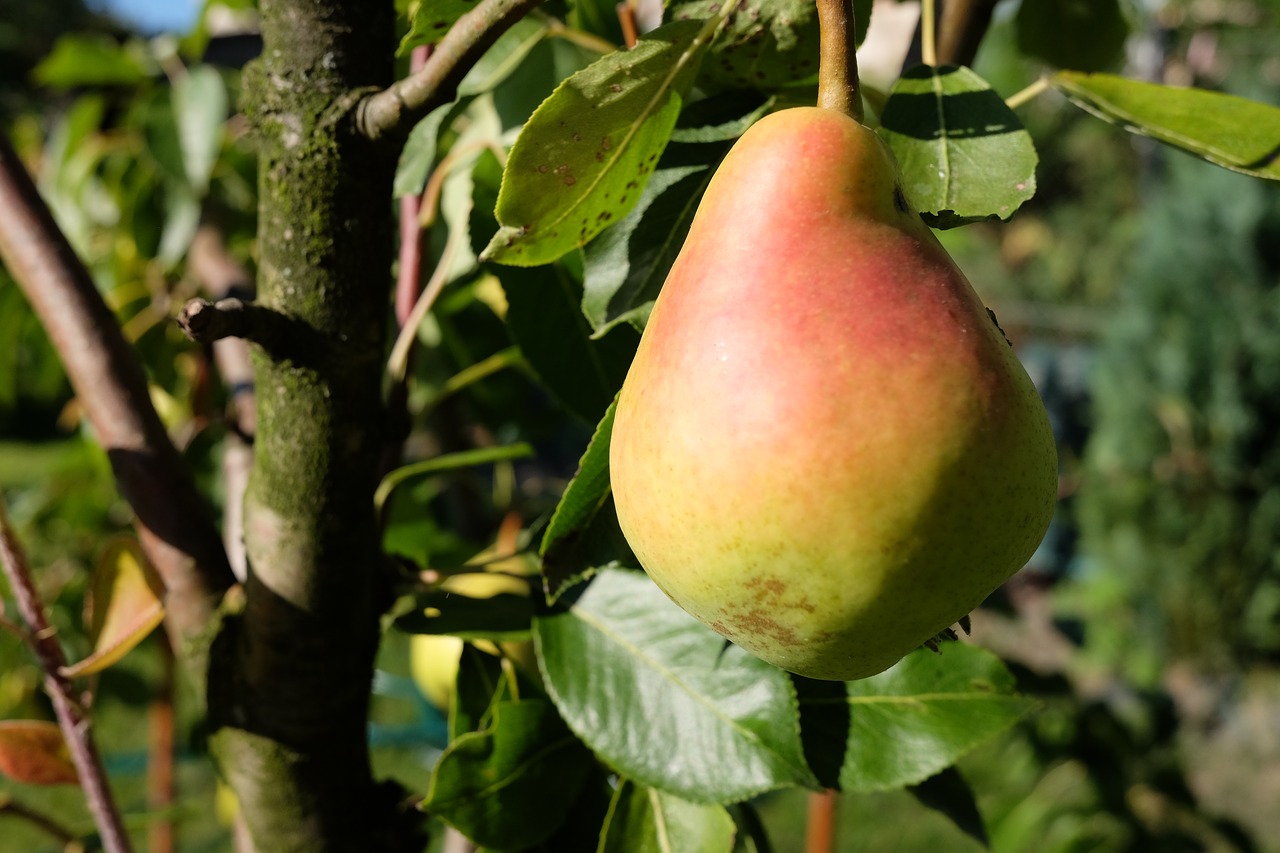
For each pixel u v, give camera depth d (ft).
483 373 2.07
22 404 16.83
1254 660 8.80
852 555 1.34
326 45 1.56
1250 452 8.67
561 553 1.53
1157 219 9.42
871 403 1.34
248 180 2.93
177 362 2.95
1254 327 8.61
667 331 1.40
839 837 5.67
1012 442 1.36
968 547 1.35
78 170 3.24
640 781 1.61
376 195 1.59
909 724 1.65
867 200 1.39
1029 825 3.29
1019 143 1.49
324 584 1.64
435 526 2.48
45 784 1.79
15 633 1.72
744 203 1.40
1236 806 6.65
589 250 1.57
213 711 1.71
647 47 1.45
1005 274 19.29
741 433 1.35
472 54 1.51
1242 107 1.60
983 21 1.88
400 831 1.73
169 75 3.05
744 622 1.40
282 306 1.58
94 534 3.57
